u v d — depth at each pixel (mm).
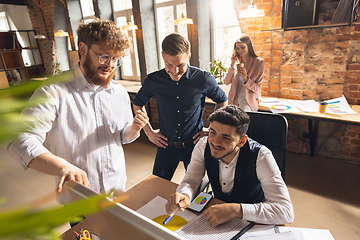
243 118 1091
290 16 2809
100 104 1271
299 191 2453
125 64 5461
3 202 155
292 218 1106
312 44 2805
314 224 2012
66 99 1160
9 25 6168
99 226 495
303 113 2545
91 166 1283
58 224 141
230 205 1094
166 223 1071
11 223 129
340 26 2594
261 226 1065
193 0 3658
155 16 4586
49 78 196
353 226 1963
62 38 6254
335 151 3045
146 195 1301
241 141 1170
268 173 1188
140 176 2920
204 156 1342
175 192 1280
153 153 3516
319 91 2924
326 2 2594
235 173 1258
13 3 6004
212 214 1069
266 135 1472
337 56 2707
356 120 2260
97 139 1284
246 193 1303
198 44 3840
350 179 2588
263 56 3160
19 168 3143
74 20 5688
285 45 2969
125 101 1414
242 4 3096
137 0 4281
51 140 1257
